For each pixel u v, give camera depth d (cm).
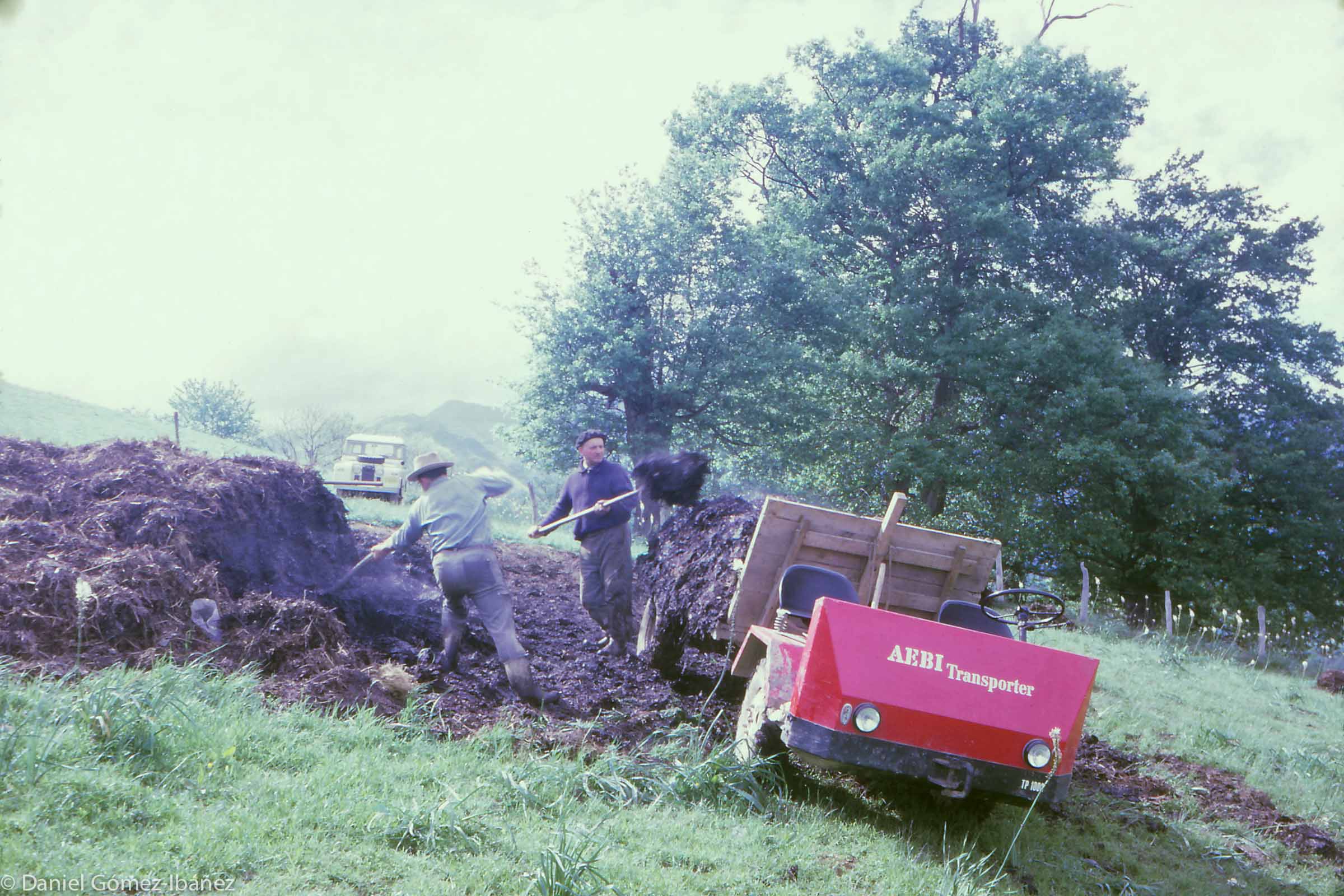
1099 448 2744
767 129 3734
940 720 472
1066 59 3322
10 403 2338
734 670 588
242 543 748
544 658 780
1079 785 673
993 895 456
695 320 3416
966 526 3192
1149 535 3200
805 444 3366
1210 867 566
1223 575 3183
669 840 454
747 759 545
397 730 539
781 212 3681
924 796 571
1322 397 3500
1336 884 566
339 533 877
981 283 3334
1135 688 1039
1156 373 3034
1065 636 1385
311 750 479
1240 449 3331
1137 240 3325
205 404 8631
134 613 575
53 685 481
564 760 526
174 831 376
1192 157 3647
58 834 359
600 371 3225
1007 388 3047
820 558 625
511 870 393
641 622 812
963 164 3162
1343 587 3294
